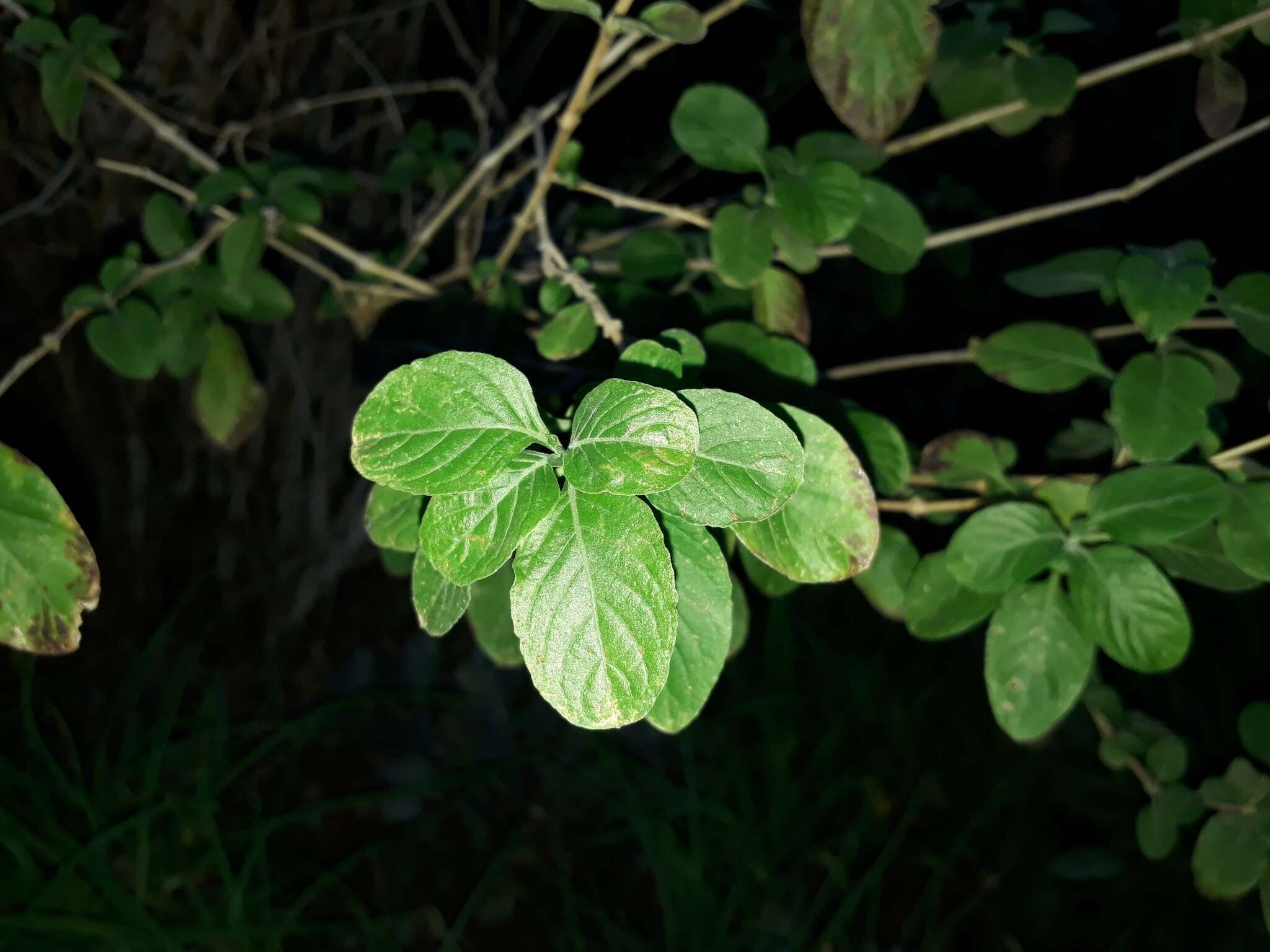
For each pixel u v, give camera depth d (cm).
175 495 82
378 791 84
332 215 74
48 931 66
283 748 85
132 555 84
